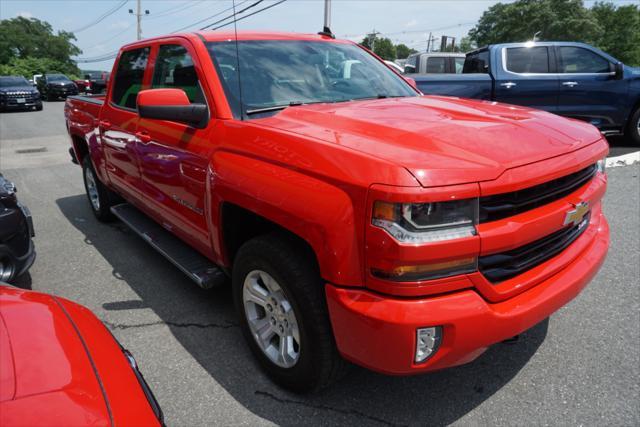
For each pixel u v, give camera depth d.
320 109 2.80
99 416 1.32
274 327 2.52
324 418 2.36
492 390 2.53
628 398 2.42
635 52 72.31
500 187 1.90
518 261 2.10
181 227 3.35
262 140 2.42
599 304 3.32
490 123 2.42
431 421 2.33
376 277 1.87
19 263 3.43
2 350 1.46
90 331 1.79
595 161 2.43
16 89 22.73
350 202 1.91
